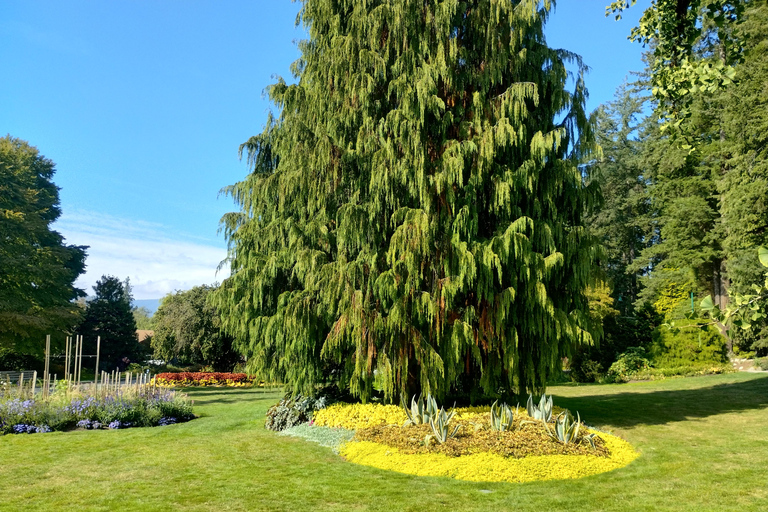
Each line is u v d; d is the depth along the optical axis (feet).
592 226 114.52
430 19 36.01
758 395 50.01
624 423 38.06
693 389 57.31
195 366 119.03
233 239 40.40
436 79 34.96
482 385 35.47
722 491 21.42
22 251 89.71
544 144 33.99
